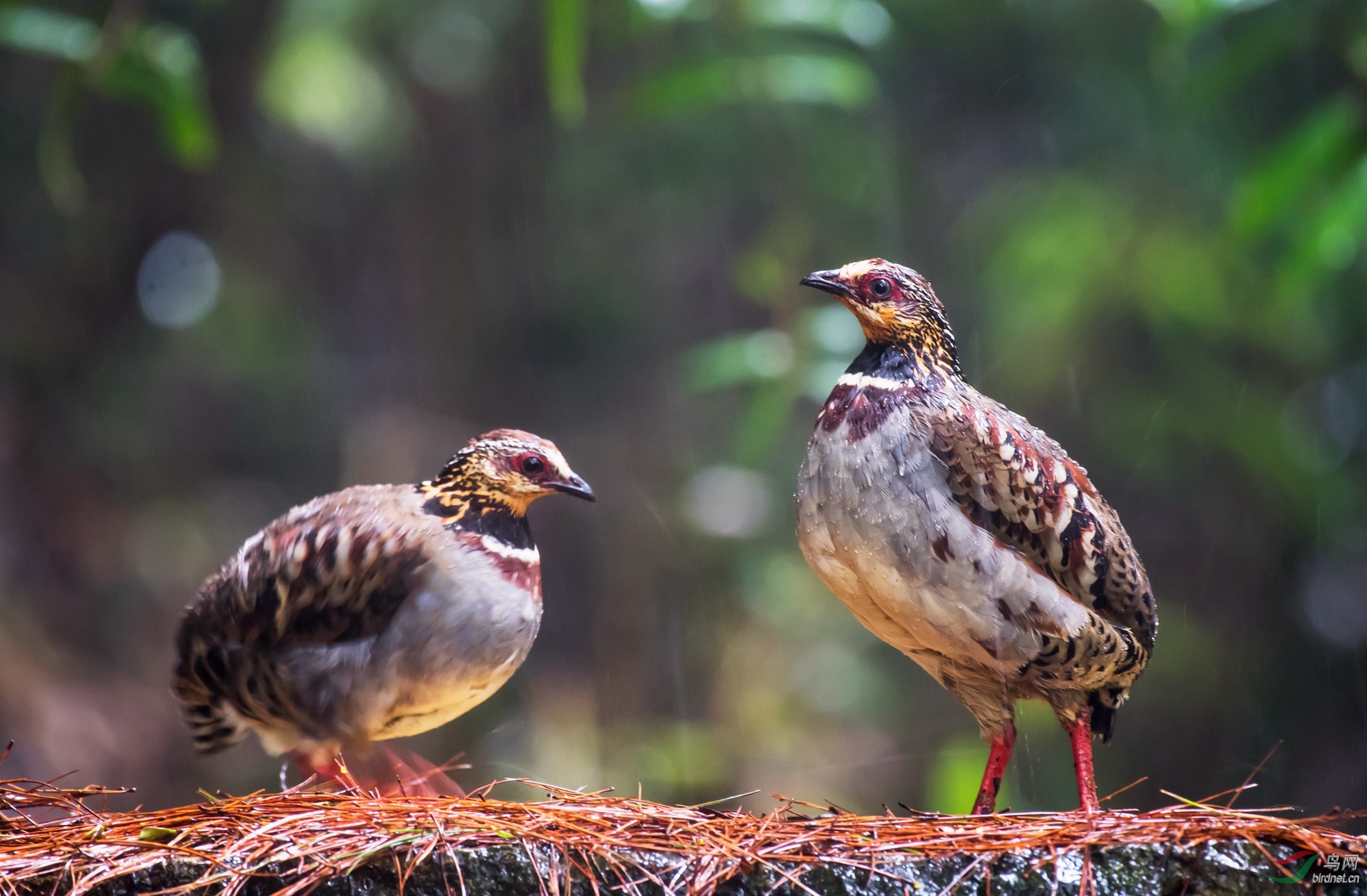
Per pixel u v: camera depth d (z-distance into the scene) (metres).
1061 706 5.70
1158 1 9.23
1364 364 12.34
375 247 15.81
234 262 15.21
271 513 15.14
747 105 12.40
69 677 13.12
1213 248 11.95
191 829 4.67
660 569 14.63
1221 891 4.54
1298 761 12.25
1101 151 12.91
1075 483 5.79
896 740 13.61
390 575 5.85
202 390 14.93
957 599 5.41
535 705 14.39
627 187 14.95
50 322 14.27
